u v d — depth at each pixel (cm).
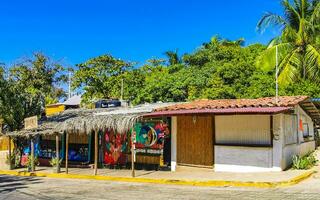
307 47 2930
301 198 1114
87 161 2338
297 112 1905
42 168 2372
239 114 1576
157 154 1977
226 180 1470
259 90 2869
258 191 1276
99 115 2078
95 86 4512
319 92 2783
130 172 1927
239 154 1692
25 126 2377
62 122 2169
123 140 2130
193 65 3438
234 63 3116
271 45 3177
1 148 3341
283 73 2877
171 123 1919
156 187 1494
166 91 3297
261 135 1653
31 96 2698
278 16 3166
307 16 3109
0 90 2562
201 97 2994
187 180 1552
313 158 1778
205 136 1805
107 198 1288
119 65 4631
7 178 2019
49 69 2872
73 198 1314
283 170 1616
